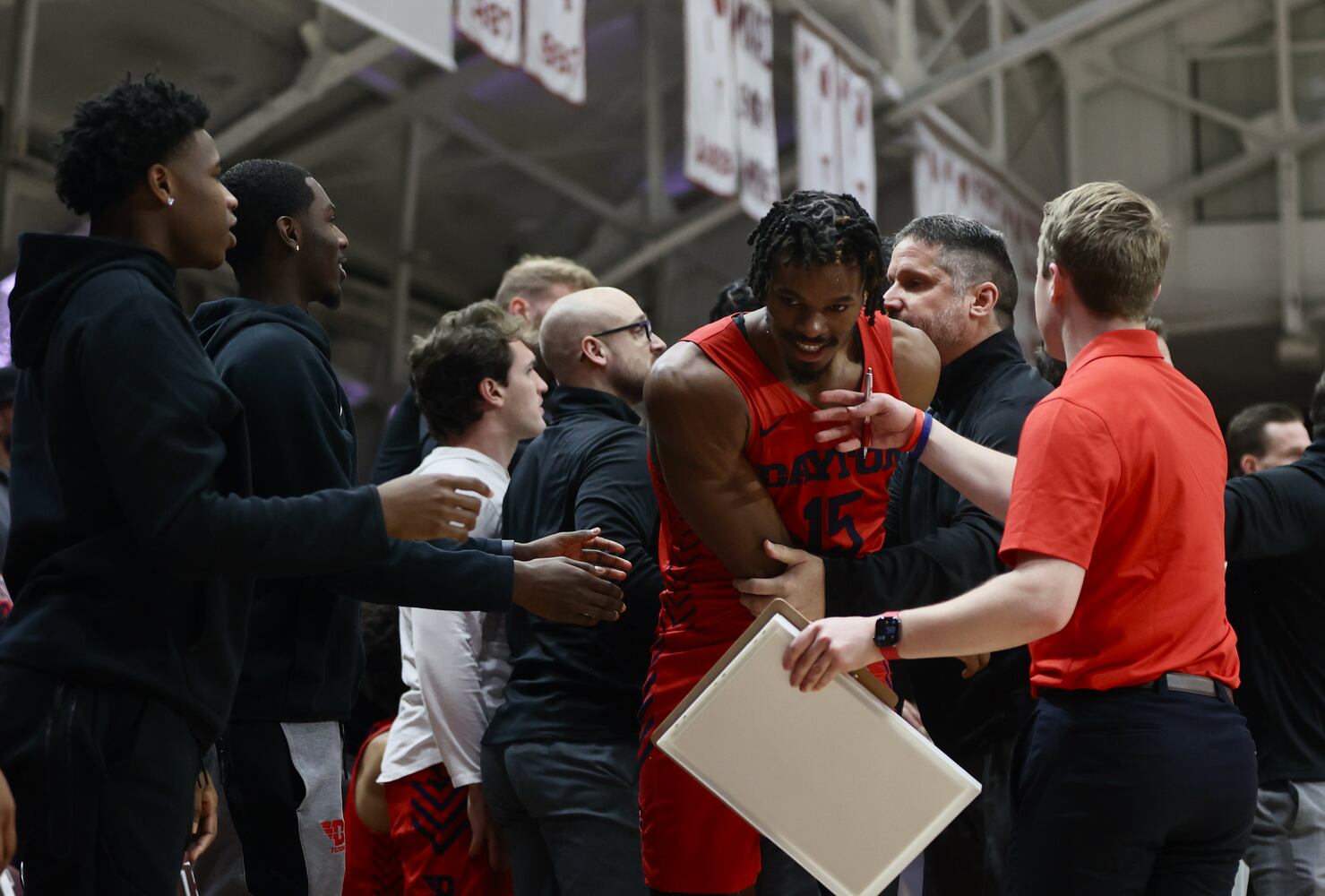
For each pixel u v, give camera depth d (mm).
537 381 3498
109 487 2061
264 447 2432
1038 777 2225
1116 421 2182
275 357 2477
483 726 3203
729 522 2242
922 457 2330
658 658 2451
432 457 3432
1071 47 15273
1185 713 2168
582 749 2963
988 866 2793
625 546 2990
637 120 11805
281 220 2744
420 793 3301
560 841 2949
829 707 2100
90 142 2195
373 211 11367
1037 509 2129
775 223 2078
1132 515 2189
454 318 3471
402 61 9789
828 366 2264
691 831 2404
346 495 2119
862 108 10180
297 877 2504
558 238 12695
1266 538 3121
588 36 10641
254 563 2020
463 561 2482
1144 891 2182
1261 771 3346
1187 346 15453
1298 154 14703
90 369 2016
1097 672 2188
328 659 2590
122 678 2018
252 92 9227
